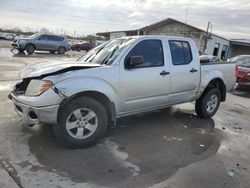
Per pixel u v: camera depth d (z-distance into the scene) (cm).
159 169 369
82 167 358
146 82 475
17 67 1273
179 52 544
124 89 448
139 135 491
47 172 339
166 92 518
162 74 500
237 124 616
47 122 387
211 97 625
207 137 510
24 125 487
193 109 708
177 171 366
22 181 315
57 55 2361
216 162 404
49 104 378
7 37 5178
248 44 3594
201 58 640
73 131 408
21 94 409
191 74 560
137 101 475
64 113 393
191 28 3366
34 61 1628
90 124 418
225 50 3709
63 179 326
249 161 418
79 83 393
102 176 340
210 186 335
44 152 392
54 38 2445
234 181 351
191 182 341
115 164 373
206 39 3275
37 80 390
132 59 436
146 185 327
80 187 313
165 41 516
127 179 337
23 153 384
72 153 396
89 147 421
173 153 424
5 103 615
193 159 407
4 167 341
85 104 404
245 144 492
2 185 304
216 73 618
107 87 423
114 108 443
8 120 507
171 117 623
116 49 474
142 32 3894
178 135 507
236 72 685
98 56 492
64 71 397
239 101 906
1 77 955
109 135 480
